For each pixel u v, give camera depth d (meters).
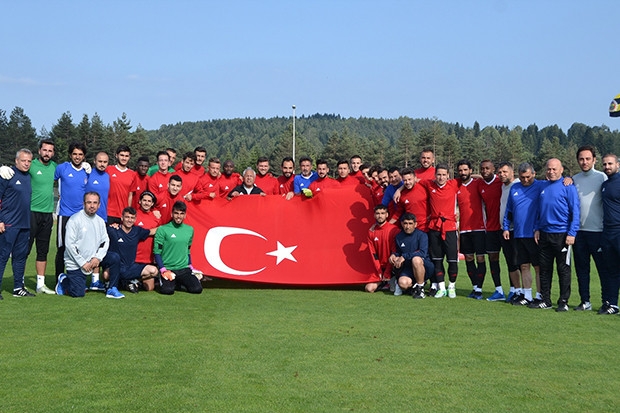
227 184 11.78
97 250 8.45
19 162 8.18
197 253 9.90
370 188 10.21
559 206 7.99
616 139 136.38
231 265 9.87
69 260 8.39
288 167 11.87
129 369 4.96
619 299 9.07
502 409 4.21
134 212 8.77
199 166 11.67
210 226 10.07
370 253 9.77
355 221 10.02
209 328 6.49
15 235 8.18
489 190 8.92
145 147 72.75
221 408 4.12
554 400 4.41
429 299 8.83
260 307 7.86
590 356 5.60
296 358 5.37
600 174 8.05
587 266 8.15
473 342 6.08
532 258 8.43
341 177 10.98
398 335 6.32
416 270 8.84
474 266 9.12
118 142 70.62
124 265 8.88
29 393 4.38
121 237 8.80
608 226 7.76
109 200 9.69
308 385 4.63
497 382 4.80
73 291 8.41
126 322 6.75
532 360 5.44
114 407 4.11
